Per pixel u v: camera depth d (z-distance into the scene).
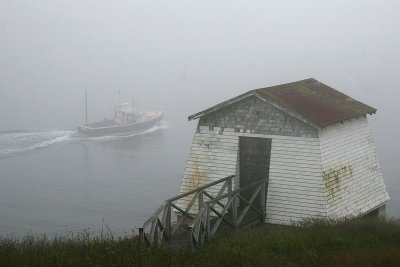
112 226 56.53
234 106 24.55
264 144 24.14
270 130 23.86
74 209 62.75
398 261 14.10
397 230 18.22
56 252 15.37
